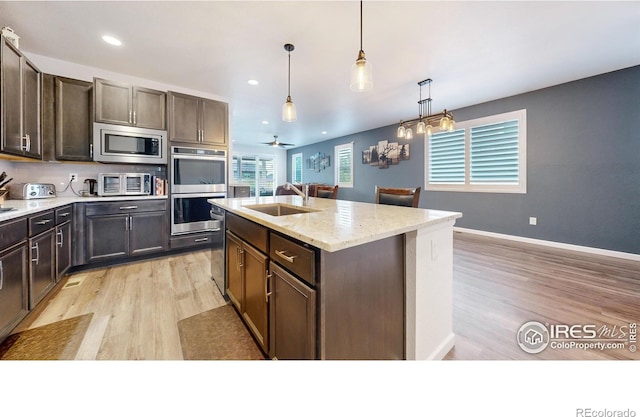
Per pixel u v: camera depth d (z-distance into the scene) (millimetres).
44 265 2096
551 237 3752
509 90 3830
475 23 2240
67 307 2062
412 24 2252
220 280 2312
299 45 2590
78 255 2742
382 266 1225
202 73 3240
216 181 3680
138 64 3008
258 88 3750
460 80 3453
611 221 3270
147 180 3229
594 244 3398
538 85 3650
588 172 3416
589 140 3395
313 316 1012
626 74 3111
